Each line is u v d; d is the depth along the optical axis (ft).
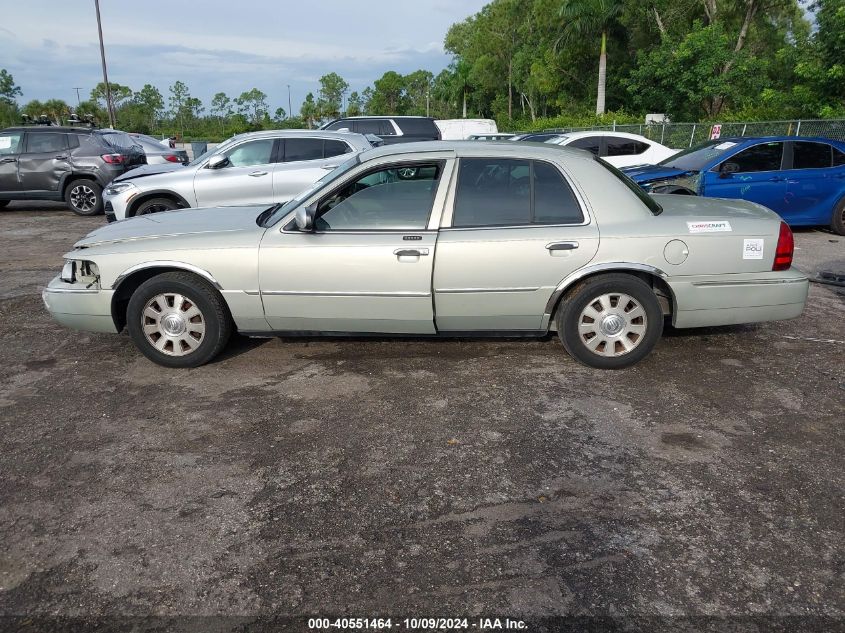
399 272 14.70
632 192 15.26
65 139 44.60
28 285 24.89
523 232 14.69
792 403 13.85
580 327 15.20
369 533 9.70
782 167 32.65
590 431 12.70
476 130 82.58
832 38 73.10
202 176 32.32
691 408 13.64
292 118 328.08
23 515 10.22
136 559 9.18
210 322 15.51
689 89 100.89
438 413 13.53
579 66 134.41
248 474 11.33
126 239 15.84
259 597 8.45
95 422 13.32
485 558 9.12
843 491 10.64
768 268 15.11
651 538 9.52
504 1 191.93
